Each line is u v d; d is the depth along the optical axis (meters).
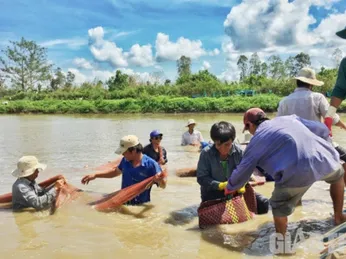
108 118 32.16
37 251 3.86
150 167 5.63
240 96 40.22
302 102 5.21
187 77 57.72
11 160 10.22
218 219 4.52
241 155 4.81
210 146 4.91
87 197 5.66
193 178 7.35
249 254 3.69
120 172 5.91
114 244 4.02
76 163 9.51
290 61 70.88
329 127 4.82
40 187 5.72
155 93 52.66
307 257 3.55
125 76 63.00
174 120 27.55
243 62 92.19
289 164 3.71
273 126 3.88
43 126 23.52
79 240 4.15
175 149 11.38
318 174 3.76
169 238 4.18
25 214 5.16
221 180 4.85
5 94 77.75
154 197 5.92
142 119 29.58
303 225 4.41
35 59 78.62
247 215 4.68
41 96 60.16
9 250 3.89
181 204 5.53
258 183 6.46
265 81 49.47
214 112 36.41
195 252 3.77
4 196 5.73
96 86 62.94
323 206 5.18
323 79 40.16
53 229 4.53
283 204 3.88
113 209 5.21
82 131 19.33
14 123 27.14
